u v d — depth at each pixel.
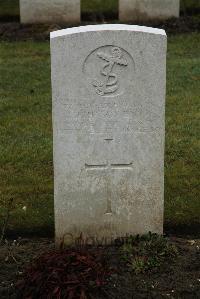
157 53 2.73
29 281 2.64
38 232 3.10
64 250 2.77
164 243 2.87
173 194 3.34
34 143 3.89
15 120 4.21
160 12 6.32
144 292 2.68
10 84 4.85
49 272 2.64
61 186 2.87
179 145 3.84
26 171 3.58
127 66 2.75
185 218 3.16
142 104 2.79
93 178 2.87
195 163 3.65
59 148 2.82
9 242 3.03
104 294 2.64
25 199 3.32
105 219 2.92
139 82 2.76
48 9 6.27
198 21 6.36
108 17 6.62
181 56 5.50
